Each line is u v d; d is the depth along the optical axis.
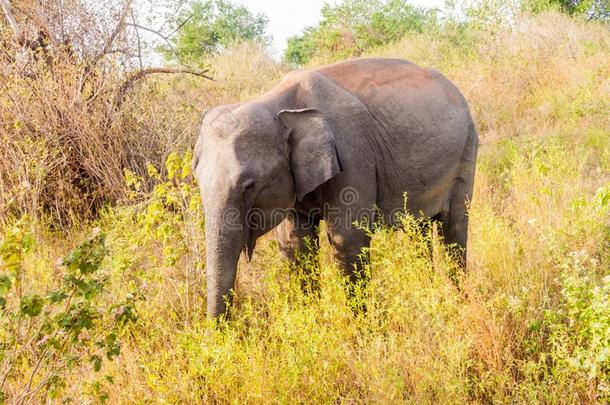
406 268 3.31
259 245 4.80
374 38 17.14
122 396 3.02
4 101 5.68
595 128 7.60
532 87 10.06
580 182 5.33
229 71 13.88
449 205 4.33
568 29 12.10
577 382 2.75
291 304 3.47
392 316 3.34
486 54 11.63
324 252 4.25
